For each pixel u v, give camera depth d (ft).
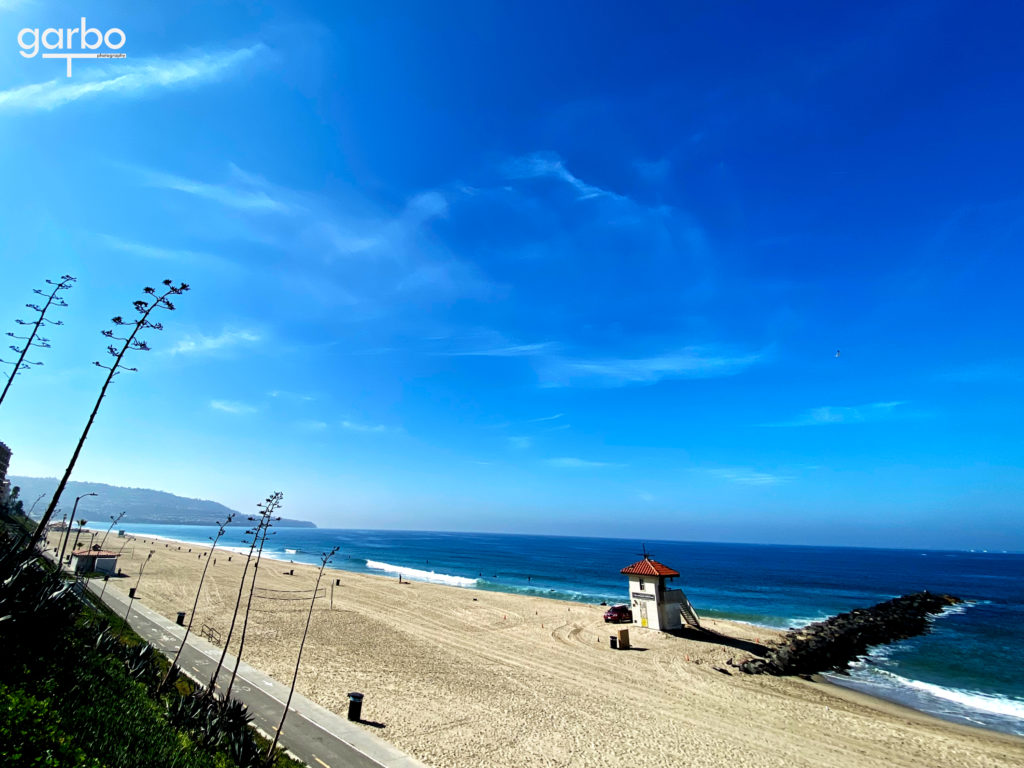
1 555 49.39
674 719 75.15
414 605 171.22
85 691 38.58
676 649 118.01
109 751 31.24
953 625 192.34
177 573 213.05
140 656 60.80
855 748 68.39
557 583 308.19
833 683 105.50
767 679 100.58
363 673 88.17
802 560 629.51
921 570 510.99
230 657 88.28
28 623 40.14
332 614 143.54
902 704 93.25
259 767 43.68
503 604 183.11
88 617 76.89
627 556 610.24
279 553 479.82
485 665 100.01
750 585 329.11
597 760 60.08
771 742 68.59
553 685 88.89
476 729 66.44
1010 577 444.14
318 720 63.36
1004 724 83.30
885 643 155.22
